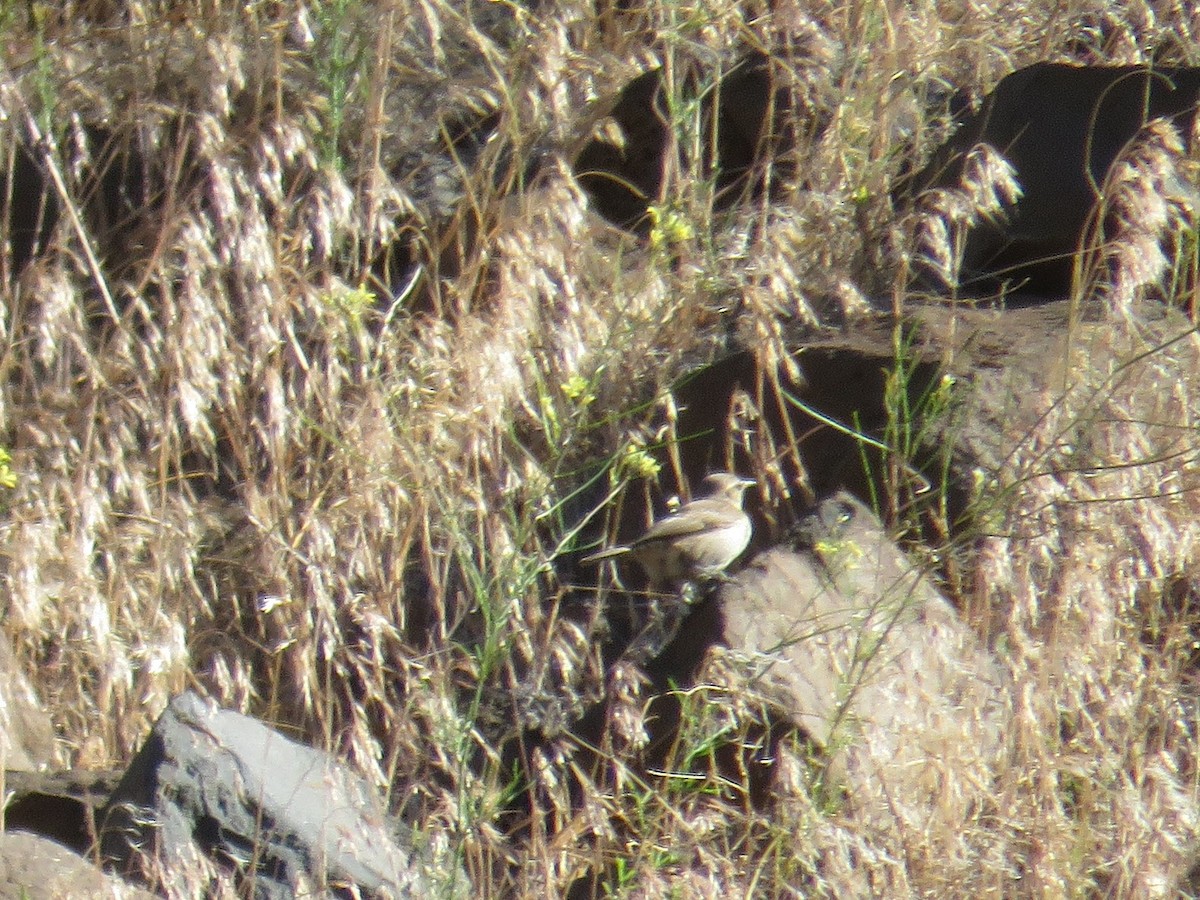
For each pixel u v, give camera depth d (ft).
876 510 34.86
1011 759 29.78
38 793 28.86
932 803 28.66
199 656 34.06
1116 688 31.24
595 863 28.02
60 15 42.24
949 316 40.04
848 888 27.07
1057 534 33.19
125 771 28.91
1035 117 44.14
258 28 39.19
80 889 24.90
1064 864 27.91
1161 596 34.37
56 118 40.22
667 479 39.34
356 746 28.99
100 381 33.55
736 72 48.11
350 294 33.42
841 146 44.45
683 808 29.76
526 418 36.94
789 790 27.84
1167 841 28.19
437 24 40.34
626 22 50.03
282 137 35.17
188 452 38.04
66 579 32.40
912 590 29.30
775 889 27.45
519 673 34.60
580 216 35.76
